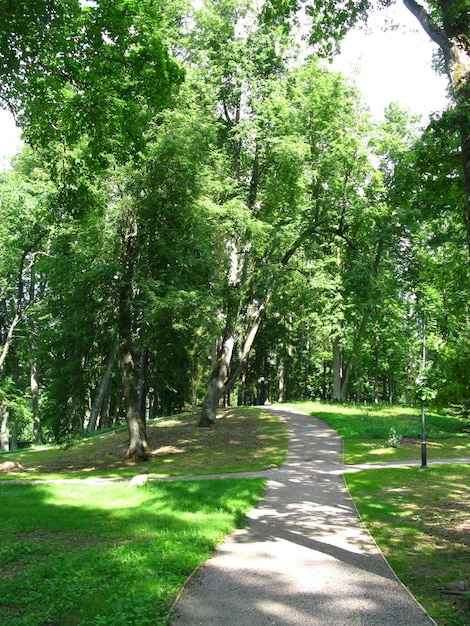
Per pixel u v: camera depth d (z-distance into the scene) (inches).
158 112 729.6
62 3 345.4
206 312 737.0
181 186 741.3
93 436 1184.8
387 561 262.2
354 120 1048.2
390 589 222.1
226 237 956.6
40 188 1058.1
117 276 751.1
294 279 1141.1
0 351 1334.9
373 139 1075.3
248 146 958.4
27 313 1264.8
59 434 772.6
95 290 759.1
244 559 266.1
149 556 258.2
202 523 334.6
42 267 758.5
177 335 797.2
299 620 189.0
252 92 929.5
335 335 1221.7
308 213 1015.0
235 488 465.1
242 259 1078.4
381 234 1061.1
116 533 316.8
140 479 523.2
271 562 260.8
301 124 925.8
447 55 266.8
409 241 1101.1
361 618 191.3
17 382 1581.0
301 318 1348.4
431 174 305.6
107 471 703.1
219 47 949.8
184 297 700.0
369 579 235.1
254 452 758.5
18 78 358.0
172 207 751.7
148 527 326.6
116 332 795.4
